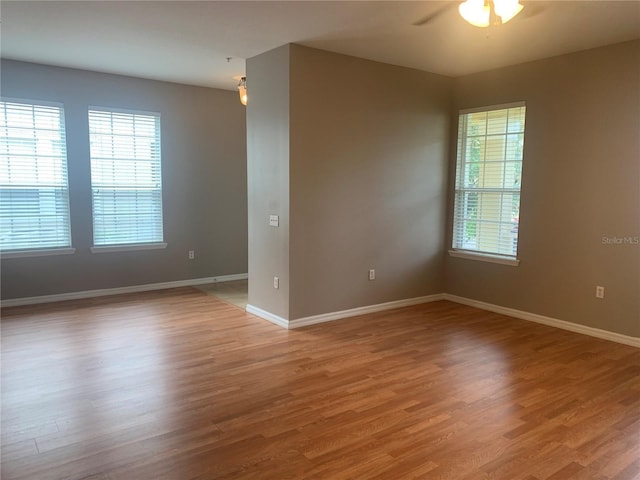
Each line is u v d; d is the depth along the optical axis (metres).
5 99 4.96
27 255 5.23
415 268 5.48
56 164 5.33
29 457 2.38
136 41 4.22
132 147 5.82
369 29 3.80
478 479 2.24
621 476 2.27
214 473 2.27
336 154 4.64
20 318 4.76
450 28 3.78
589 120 4.29
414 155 5.27
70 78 5.30
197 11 3.44
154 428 2.68
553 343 4.18
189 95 6.16
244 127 6.69
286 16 3.54
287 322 4.54
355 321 4.80
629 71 4.01
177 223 6.24
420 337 4.32
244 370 3.52
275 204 4.57
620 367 3.63
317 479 2.23
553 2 3.19
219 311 5.12
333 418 2.81
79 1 3.26
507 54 4.49
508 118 4.98
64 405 2.94
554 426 2.74
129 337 4.23
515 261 4.96
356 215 4.88
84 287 5.64
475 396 3.12
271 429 2.68
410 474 2.27
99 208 5.66
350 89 4.66
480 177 5.32
